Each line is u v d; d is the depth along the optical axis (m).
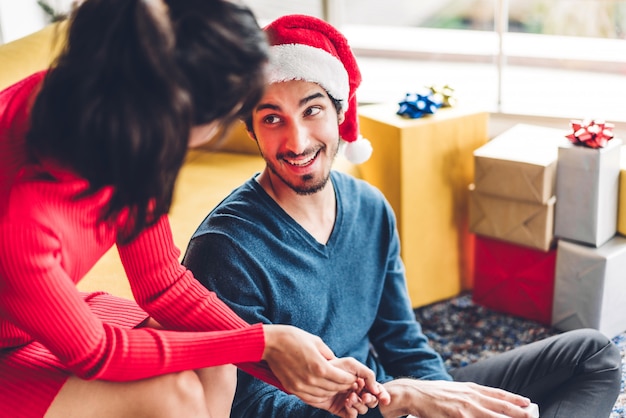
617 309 2.07
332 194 1.51
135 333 1.14
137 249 1.20
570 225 2.04
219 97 0.97
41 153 1.00
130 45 0.92
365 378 1.29
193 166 2.26
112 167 0.95
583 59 2.67
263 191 1.45
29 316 1.04
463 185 2.21
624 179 2.02
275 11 2.87
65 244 1.05
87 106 0.92
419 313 2.24
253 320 1.39
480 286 2.25
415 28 2.97
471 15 2.85
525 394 1.61
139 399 1.16
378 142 2.16
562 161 2.00
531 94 2.56
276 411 1.38
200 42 0.94
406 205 2.14
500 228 2.12
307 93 1.35
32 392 1.13
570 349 1.59
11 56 1.88
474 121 2.18
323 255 1.48
